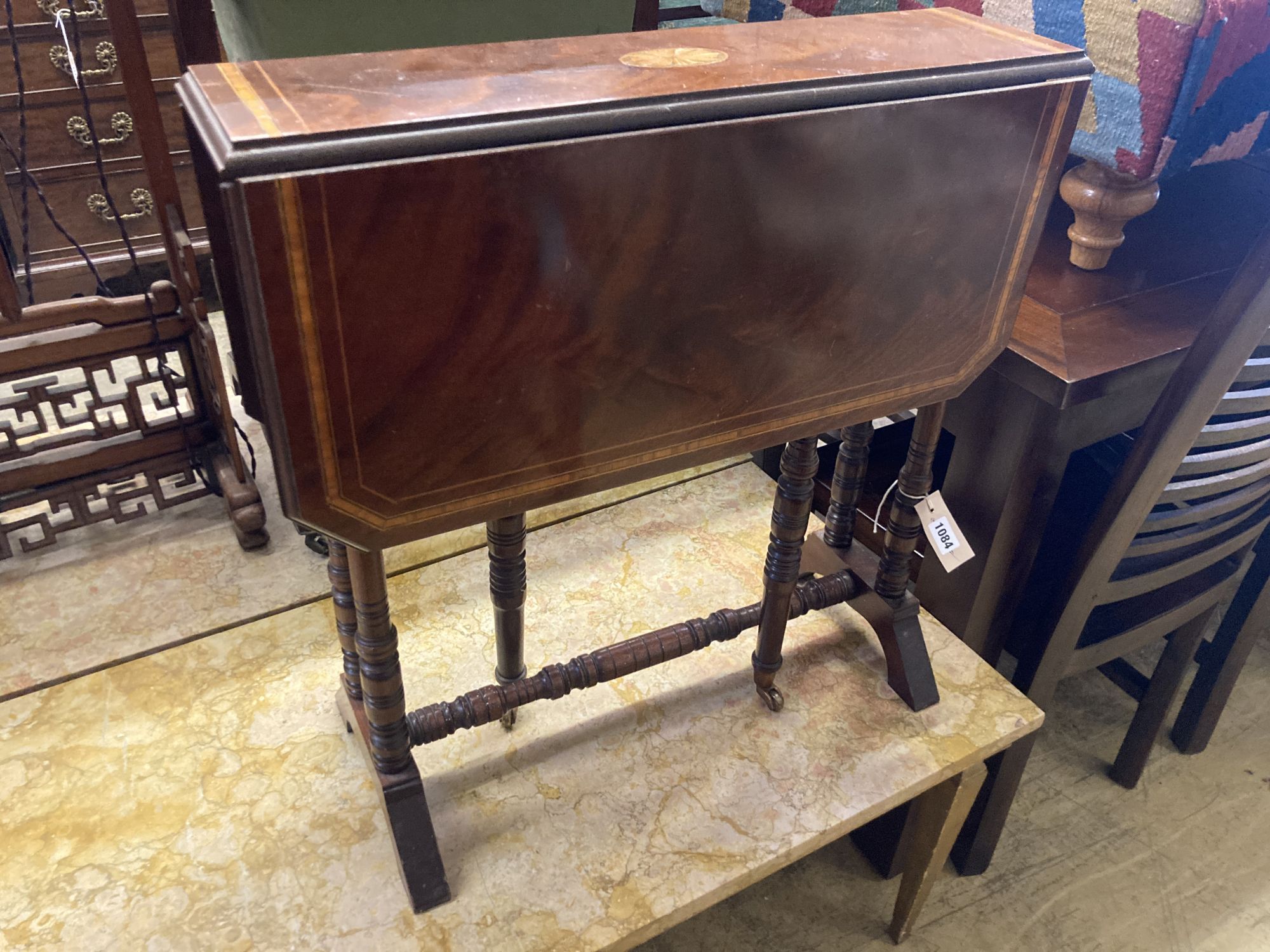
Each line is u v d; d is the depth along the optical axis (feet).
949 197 2.76
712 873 3.23
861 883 4.65
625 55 2.57
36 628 4.14
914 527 3.67
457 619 4.23
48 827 3.33
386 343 2.16
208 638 4.13
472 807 3.44
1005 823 4.76
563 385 2.46
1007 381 3.59
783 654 4.15
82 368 4.40
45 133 6.25
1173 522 3.79
